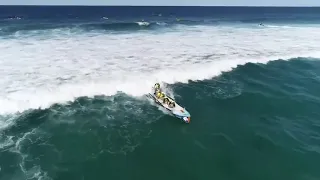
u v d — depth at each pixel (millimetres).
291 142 22438
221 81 33438
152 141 22016
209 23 75062
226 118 25672
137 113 25500
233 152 21078
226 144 21969
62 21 70812
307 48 48031
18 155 19500
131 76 31734
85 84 28844
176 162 19906
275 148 21656
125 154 20469
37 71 31531
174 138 22484
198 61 38188
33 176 17859
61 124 23109
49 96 26031
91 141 21562
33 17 83125
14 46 41312
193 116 25766
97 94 27875
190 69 35125
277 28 68875
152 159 20109
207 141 22281
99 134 22391
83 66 34000
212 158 20391
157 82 31188
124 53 40406
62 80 29375
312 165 19938
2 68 31844
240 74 35844
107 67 34125
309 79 35344
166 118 25062
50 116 24000
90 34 52438
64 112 24703
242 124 24812
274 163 20031
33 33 50844
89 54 39156
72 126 23000
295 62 41094
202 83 32500
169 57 39375
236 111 26953
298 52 45438
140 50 42344
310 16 115500
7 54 37188
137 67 34688
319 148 21766
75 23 65375
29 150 20062
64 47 42156
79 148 20766
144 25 65000
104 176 18375
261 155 20828
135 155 20422
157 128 23609
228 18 96125
